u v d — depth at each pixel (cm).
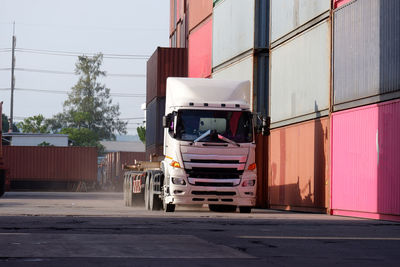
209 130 2234
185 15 4438
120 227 1490
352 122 2186
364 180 2102
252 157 2266
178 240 1200
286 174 2742
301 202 2577
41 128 12900
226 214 2200
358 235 1393
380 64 2017
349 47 2223
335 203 2295
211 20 3597
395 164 1916
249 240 1229
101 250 1023
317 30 2470
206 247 1088
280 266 866
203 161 2225
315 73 2480
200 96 2280
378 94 2027
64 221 1669
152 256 958
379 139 2011
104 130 13112
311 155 2494
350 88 2209
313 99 2492
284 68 2777
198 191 2222
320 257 974
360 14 2148
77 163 7069
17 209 2473
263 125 2355
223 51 3356
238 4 3136
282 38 2795
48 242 1130
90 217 1861
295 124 2658
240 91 2333
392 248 1120
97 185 7481
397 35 1920
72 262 880
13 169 6981
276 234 1380
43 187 7125
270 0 2936
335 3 2348
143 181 2719
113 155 7906
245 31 3041
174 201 2217
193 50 3962
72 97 12988
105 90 13150
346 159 2222
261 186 2975
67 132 12475
